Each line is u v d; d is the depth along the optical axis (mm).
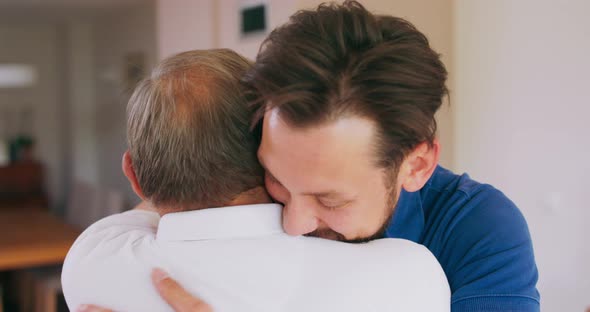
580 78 2207
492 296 936
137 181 902
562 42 2254
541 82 2332
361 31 733
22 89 7648
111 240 864
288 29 757
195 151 799
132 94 869
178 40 3588
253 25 2844
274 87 717
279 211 811
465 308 945
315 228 795
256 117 758
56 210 7898
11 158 7500
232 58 849
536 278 979
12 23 7289
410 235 1036
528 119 2389
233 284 777
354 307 759
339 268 772
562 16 2246
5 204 6973
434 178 1082
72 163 7676
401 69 723
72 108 7547
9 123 7605
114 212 4266
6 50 7523
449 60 2488
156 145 814
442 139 2510
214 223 800
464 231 996
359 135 709
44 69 7754
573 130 2248
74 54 7465
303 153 707
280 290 769
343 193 735
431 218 1045
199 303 767
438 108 807
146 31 6074
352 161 715
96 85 7500
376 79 706
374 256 783
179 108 801
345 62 703
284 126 703
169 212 854
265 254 782
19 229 4199
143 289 805
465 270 975
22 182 7172
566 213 2303
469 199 1021
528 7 2350
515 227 979
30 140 7574
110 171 7289
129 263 819
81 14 6715
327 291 764
